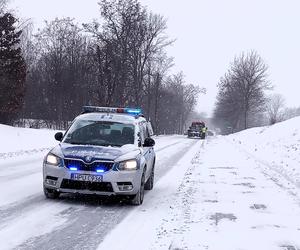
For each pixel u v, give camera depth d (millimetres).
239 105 78562
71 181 9047
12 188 10906
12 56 33406
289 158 19688
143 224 8000
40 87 57812
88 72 54781
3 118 34875
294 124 35938
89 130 10469
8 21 33531
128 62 51031
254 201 10383
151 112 76625
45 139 27453
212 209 9398
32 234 7043
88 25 48656
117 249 6488
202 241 7000
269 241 7133
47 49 60062
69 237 7004
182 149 29188
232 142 40219
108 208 9188
